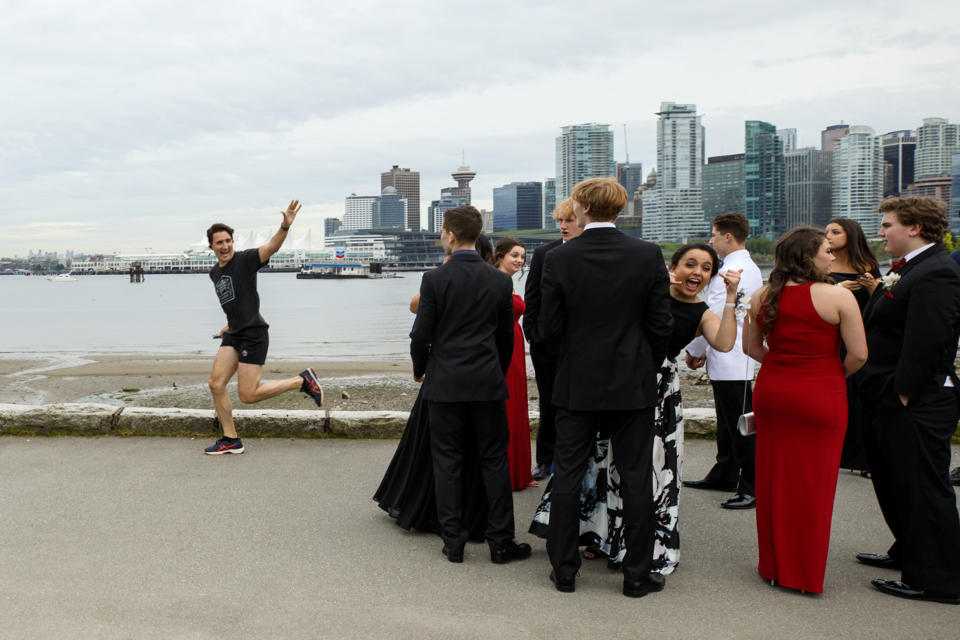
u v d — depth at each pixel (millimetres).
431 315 3996
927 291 3395
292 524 4480
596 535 3982
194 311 42562
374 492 5125
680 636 3078
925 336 3355
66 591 3469
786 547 3564
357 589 3555
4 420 6500
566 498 3553
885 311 3637
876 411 3660
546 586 3631
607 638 3053
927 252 3576
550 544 3609
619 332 3482
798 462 3523
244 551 4035
